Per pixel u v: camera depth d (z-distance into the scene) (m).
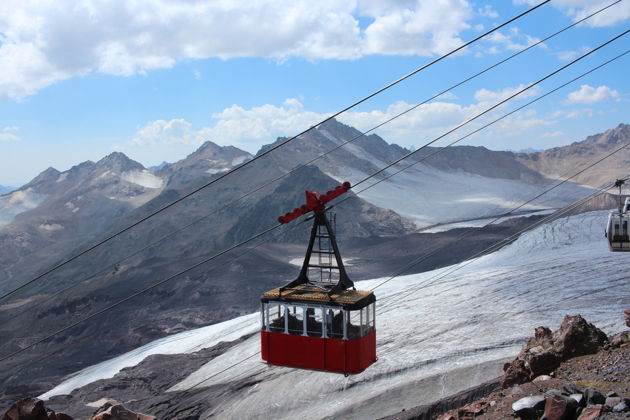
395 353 110.56
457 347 110.19
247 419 90.38
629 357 24.00
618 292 137.88
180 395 107.25
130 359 149.12
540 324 119.44
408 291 166.62
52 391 134.38
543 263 181.12
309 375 103.06
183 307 197.12
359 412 85.94
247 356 124.81
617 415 14.92
